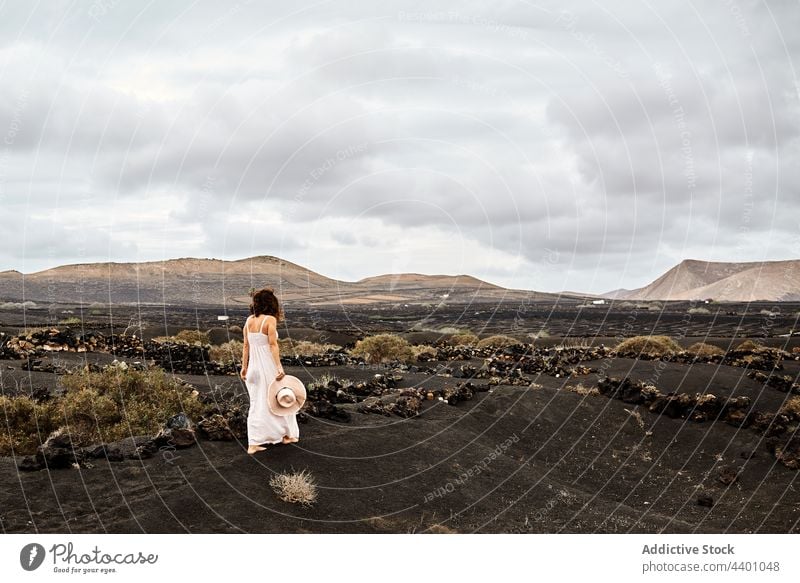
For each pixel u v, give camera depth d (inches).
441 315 2578.7
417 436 437.4
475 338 1261.1
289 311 2800.2
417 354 904.9
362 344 895.1
